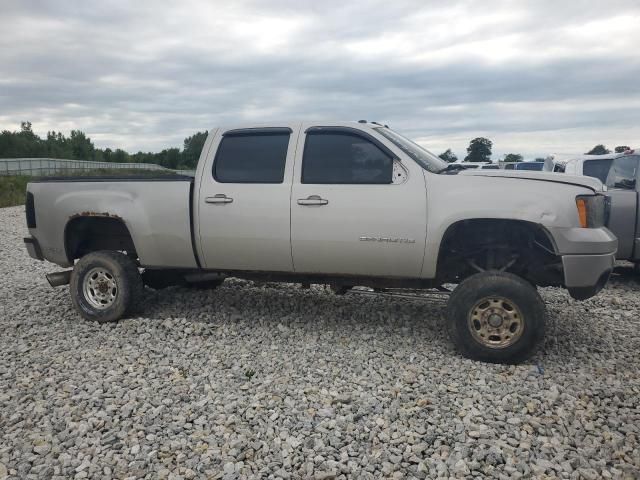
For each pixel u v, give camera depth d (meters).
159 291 7.12
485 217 4.65
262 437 3.50
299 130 5.30
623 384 4.32
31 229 6.16
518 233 5.08
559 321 6.03
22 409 3.92
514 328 4.62
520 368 4.58
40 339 5.46
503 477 3.06
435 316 6.06
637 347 5.22
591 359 4.84
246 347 5.14
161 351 5.04
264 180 5.30
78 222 6.10
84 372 4.57
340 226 5.00
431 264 4.87
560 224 4.54
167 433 3.55
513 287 4.56
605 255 4.63
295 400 4.00
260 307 6.43
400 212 4.84
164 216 5.53
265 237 5.25
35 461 3.27
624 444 3.42
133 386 4.27
